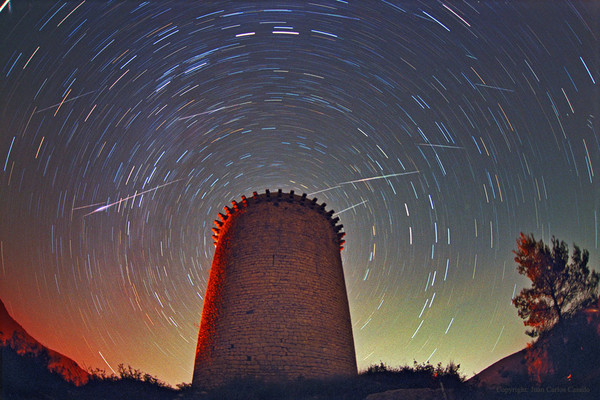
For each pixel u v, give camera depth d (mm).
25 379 16297
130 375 19438
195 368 21047
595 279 22031
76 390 17125
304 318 20594
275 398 16438
